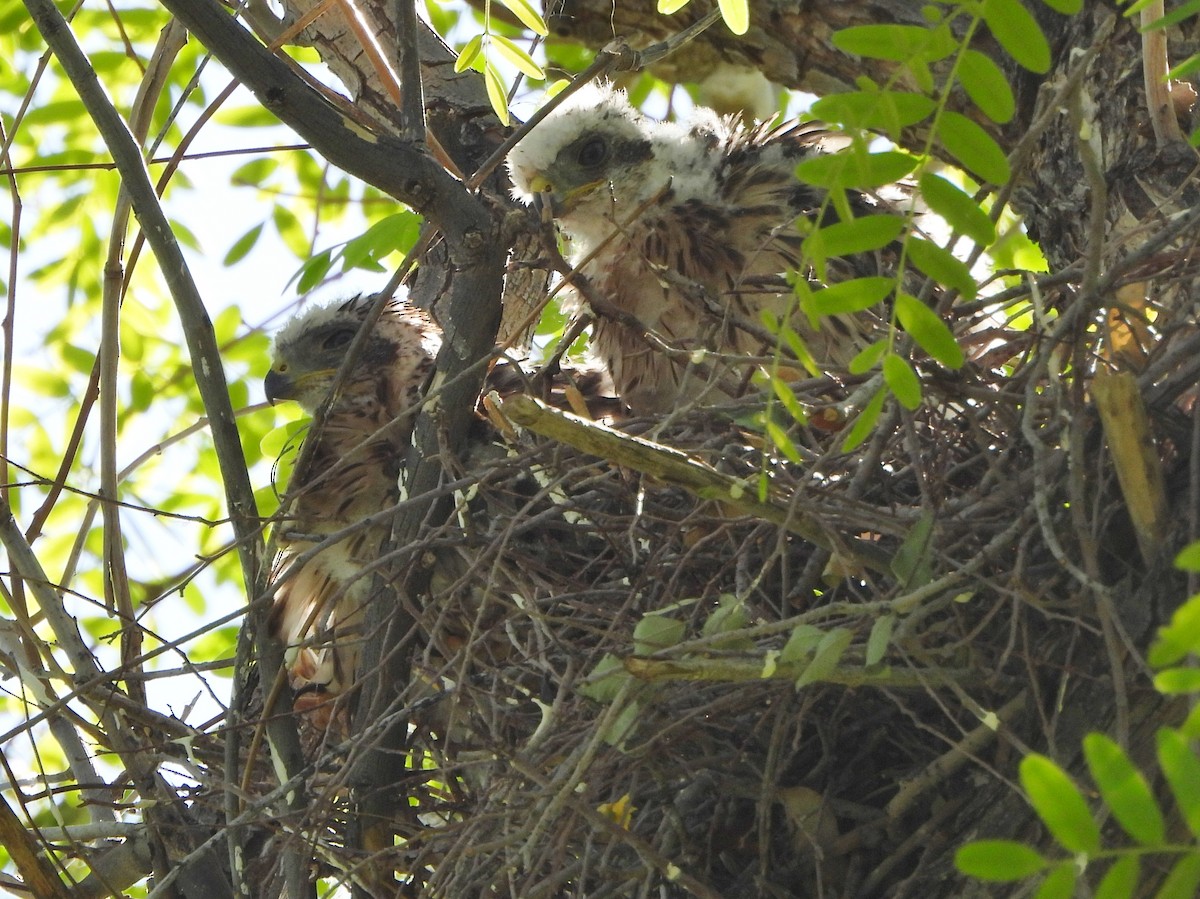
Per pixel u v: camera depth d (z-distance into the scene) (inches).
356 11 285.6
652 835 232.1
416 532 257.4
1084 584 178.9
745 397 248.5
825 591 234.5
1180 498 197.2
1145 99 273.1
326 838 258.4
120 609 280.8
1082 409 196.7
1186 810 119.0
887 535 229.9
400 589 238.7
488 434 284.7
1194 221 200.5
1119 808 122.3
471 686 232.4
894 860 216.7
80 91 238.5
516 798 222.8
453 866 227.8
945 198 164.4
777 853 228.8
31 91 294.2
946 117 164.6
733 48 335.0
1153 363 203.8
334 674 301.6
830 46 310.3
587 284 247.4
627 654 199.2
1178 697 186.7
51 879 250.2
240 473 253.1
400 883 257.0
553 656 238.7
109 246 279.4
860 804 224.4
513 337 249.4
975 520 207.9
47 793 259.3
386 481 311.1
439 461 256.5
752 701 220.7
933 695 193.5
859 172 160.2
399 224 345.1
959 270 167.5
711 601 233.9
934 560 204.4
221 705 253.6
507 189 382.6
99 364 283.0
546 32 247.8
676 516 243.8
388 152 239.3
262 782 281.3
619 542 248.8
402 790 256.1
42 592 271.3
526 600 225.8
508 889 233.6
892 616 188.7
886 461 241.0
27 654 279.3
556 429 187.5
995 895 198.8
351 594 304.3
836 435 221.3
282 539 289.9
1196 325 205.0
